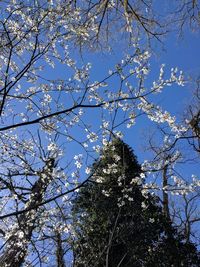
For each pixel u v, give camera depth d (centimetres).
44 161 646
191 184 708
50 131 675
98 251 916
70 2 672
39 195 641
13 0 641
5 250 697
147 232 1047
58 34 639
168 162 684
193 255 1112
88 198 919
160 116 646
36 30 605
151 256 1070
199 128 688
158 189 706
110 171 682
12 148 667
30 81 700
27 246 699
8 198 627
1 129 514
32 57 557
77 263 744
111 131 582
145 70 617
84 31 735
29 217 657
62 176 674
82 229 861
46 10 636
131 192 841
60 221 696
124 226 913
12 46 554
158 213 1117
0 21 567
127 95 637
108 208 939
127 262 968
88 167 670
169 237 1117
